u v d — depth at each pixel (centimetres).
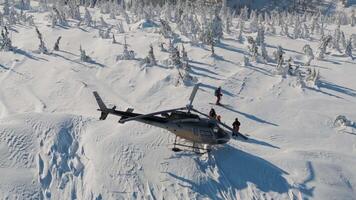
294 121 2458
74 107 2583
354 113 2559
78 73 3042
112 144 1944
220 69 3136
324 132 2338
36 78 3000
